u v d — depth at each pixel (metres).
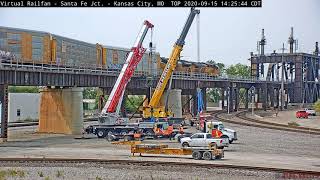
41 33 69.81
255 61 195.12
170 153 43.47
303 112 120.25
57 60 72.38
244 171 34.47
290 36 189.62
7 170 35.72
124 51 93.31
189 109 131.00
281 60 189.50
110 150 50.44
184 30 80.12
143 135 63.78
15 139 66.06
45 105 78.19
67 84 74.38
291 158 43.81
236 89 157.00
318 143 60.00
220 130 58.69
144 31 71.75
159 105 83.00
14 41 65.31
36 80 68.06
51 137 69.50
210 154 41.97
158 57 102.31
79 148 52.91
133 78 91.56
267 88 177.50
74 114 76.00
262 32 193.38
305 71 191.50
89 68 79.88
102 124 67.38
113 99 69.06
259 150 51.19
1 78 62.25
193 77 115.75
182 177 32.69
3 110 61.97
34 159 41.00
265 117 122.75
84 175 33.72
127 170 35.72
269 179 31.98
